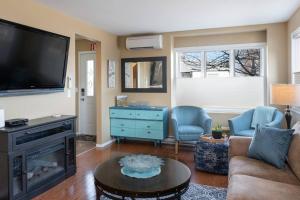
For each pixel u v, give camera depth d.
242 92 4.64
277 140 2.31
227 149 3.19
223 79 4.74
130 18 3.83
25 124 2.53
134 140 5.16
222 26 4.36
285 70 4.12
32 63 2.82
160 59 4.91
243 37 4.54
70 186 2.84
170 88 4.88
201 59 4.87
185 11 3.50
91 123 5.57
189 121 4.57
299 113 3.42
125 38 5.14
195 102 4.94
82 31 3.98
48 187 2.75
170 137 4.90
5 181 2.27
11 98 2.71
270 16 3.78
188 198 2.51
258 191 1.70
